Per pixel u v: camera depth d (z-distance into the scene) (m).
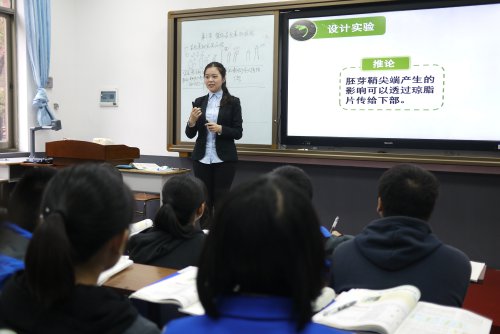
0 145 5.09
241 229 0.63
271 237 0.62
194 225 1.85
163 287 1.25
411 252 1.34
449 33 3.68
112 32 5.22
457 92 3.69
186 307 1.14
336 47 4.04
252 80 4.35
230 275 0.66
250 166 4.52
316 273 0.66
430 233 1.41
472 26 3.61
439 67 3.73
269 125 4.32
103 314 0.81
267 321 0.64
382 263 1.37
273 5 4.20
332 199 4.21
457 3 3.63
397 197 1.46
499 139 3.60
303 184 1.75
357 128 4.03
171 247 1.70
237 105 3.91
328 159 4.16
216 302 0.67
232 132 3.83
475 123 3.66
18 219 1.28
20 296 0.82
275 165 4.40
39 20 5.00
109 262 0.88
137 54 5.11
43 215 0.84
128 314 0.84
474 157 3.67
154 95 5.06
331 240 1.74
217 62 4.11
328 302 1.20
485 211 3.72
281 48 4.26
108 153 3.89
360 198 4.11
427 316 1.10
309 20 4.11
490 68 3.59
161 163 5.07
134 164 4.30
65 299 0.80
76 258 0.82
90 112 5.42
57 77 5.30
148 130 5.12
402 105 3.87
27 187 1.30
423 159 3.79
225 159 3.87
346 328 1.03
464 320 1.08
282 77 4.26
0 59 5.03
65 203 0.81
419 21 3.76
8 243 1.04
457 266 1.35
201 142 3.94
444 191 3.83
